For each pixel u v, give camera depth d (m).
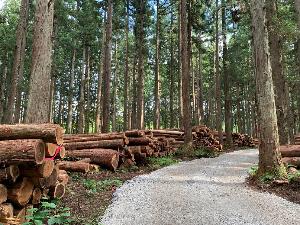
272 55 15.81
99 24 32.81
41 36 10.15
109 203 7.67
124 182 10.45
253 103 43.91
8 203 5.72
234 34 32.44
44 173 6.13
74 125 49.03
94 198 8.12
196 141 23.30
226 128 28.72
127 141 14.41
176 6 33.44
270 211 6.94
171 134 21.77
